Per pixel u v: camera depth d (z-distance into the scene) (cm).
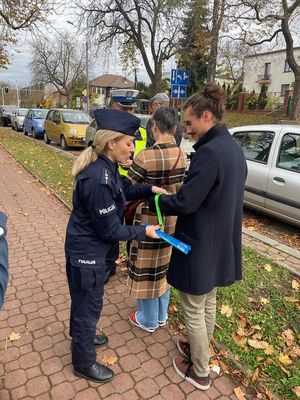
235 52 1866
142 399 222
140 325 286
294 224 511
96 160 198
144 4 2264
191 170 184
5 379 232
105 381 232
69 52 4628
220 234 196
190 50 2262
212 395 227
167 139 240
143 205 243
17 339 269
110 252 339
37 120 1669
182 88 1044
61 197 640
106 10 2292
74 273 208
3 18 1581
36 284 346
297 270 400
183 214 189
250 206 572
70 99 4878
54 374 238
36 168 904
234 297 333
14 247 427
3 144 1379
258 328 291
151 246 247
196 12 1950
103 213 191
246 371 246
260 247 460
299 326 301
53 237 462
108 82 6278
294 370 250
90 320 219
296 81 1702
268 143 552
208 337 237
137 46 2423
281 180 512
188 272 198
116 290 340
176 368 243
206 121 190
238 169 192
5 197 642
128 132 194
